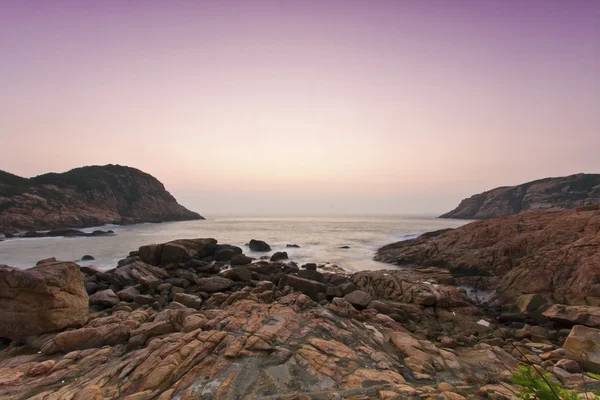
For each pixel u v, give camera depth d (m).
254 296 12.38
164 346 7.28
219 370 6.38
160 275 18.55
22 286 8.75
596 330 7.31
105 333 8.26
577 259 13.34
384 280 15.20
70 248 33.50
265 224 92.88
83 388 5.74
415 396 5.27
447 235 25.86
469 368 7.04
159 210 107.50
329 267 23.77
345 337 8.47
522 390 2.99
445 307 12.67
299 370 6.46
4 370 6.54
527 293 13.56
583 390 5.56
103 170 100.88
